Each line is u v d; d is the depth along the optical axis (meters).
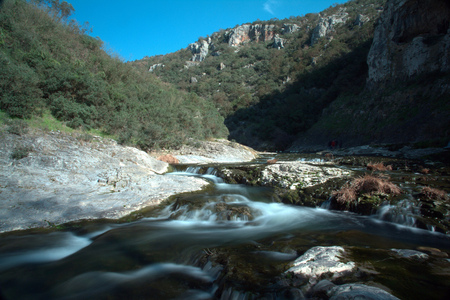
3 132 9.69
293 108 49.38
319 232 5.14
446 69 22.98
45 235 5.26
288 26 111.50
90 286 3.42
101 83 14.93
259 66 90.75
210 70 96.25
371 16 68.50
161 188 8.38
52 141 10.49
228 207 6.64
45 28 15.94
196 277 3.61
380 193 6.68
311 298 2.55
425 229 5.13
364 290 2.43
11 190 7.17
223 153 17.73
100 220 6.06
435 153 13.36
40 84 12.91
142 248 4.54
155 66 109.00
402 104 25.02
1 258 4.26
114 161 10.64
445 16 24.91
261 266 3.45
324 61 58.91
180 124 19.42
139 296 3.17
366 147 20.62
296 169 9.95
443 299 2.41
